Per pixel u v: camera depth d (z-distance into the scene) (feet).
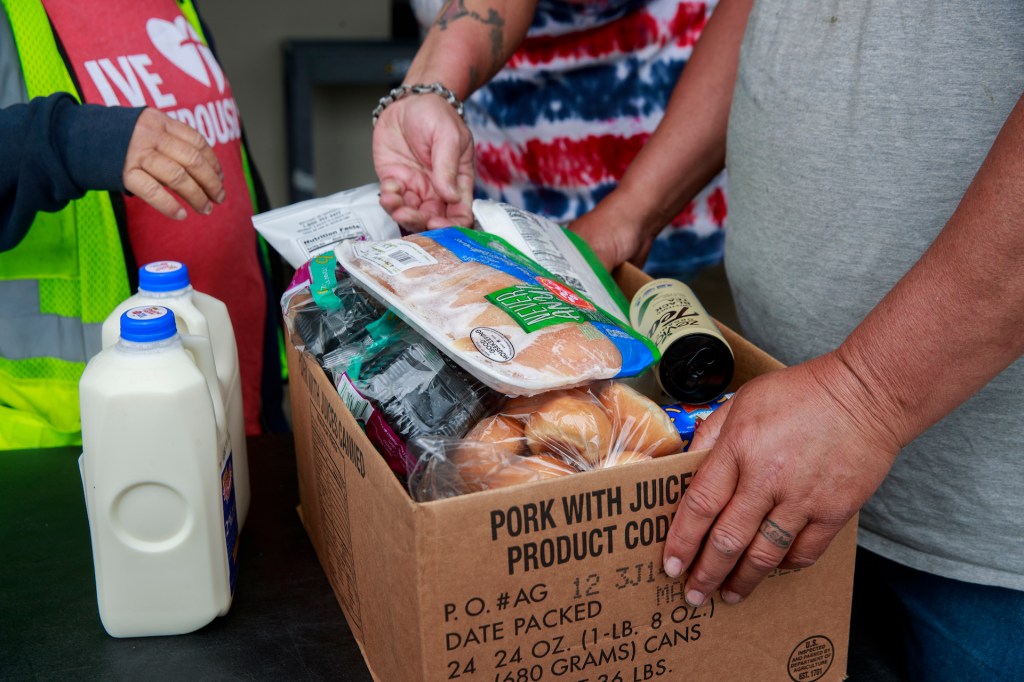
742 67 3.60
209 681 2.66
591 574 2.33
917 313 2.22
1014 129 2.08
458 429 2.50
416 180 4.01
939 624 3.26
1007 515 3.03
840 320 3.28
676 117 4.44
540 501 2.22
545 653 2.35
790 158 3.28
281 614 2.98
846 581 2.63
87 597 3.01
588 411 2.48
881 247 3.09
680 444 2.59
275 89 12.92
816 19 3.16
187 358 2.71
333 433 2.75
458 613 2.23
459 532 2.16
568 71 5.83
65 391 4.43
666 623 2.46
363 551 2.60
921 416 2.30
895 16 2.90
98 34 4.42
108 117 3.76
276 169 13.34
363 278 2.80
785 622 2.61
